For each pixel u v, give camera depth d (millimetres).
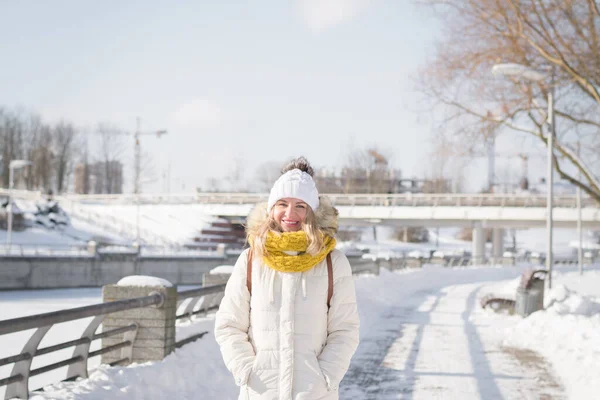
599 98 22141
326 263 3186
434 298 22469
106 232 63781
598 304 15391
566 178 25562
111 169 102500
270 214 3303
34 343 5172
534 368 9258
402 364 9531
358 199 58062
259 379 3016
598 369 8508
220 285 9070
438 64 24203
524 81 23016
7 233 54531
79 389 5402
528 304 15211
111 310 5855
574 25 22047
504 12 22281
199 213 70125
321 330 3109
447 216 54344
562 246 97062
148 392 5926
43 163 92125
